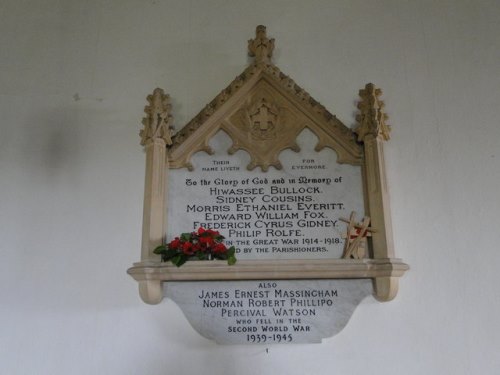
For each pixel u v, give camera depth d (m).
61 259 2.21
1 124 2.41
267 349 2.08
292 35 2.57
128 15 2.63
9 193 2.30
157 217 2.15
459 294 2.13
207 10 2.62
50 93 2.47
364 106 2.32
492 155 2.33
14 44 2.56
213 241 2.06
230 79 2.49
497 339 2.07
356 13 2.61
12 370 2.07
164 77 2.50
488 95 2.43
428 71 2.49
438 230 2.22
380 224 2.12
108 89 2.48
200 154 2.31
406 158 2.34
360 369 2.05
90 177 2.33
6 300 2.16
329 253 2.15
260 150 2.29
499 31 2.55
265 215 2.21
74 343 2.11
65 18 2.62
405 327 2.10
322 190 2.24
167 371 2.07
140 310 2.14
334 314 2.07
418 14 2.61
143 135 2.30
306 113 2.32
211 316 2.08
